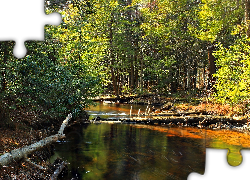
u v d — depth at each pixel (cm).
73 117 1423
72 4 1719
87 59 1585
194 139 1118
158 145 1032
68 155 894
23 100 1049
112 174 744
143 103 2561
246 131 1266
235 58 1622
